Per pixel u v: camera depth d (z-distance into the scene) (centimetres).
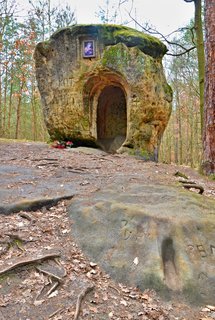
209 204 427
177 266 315
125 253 333
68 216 420
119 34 1065
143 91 1026
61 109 1134
